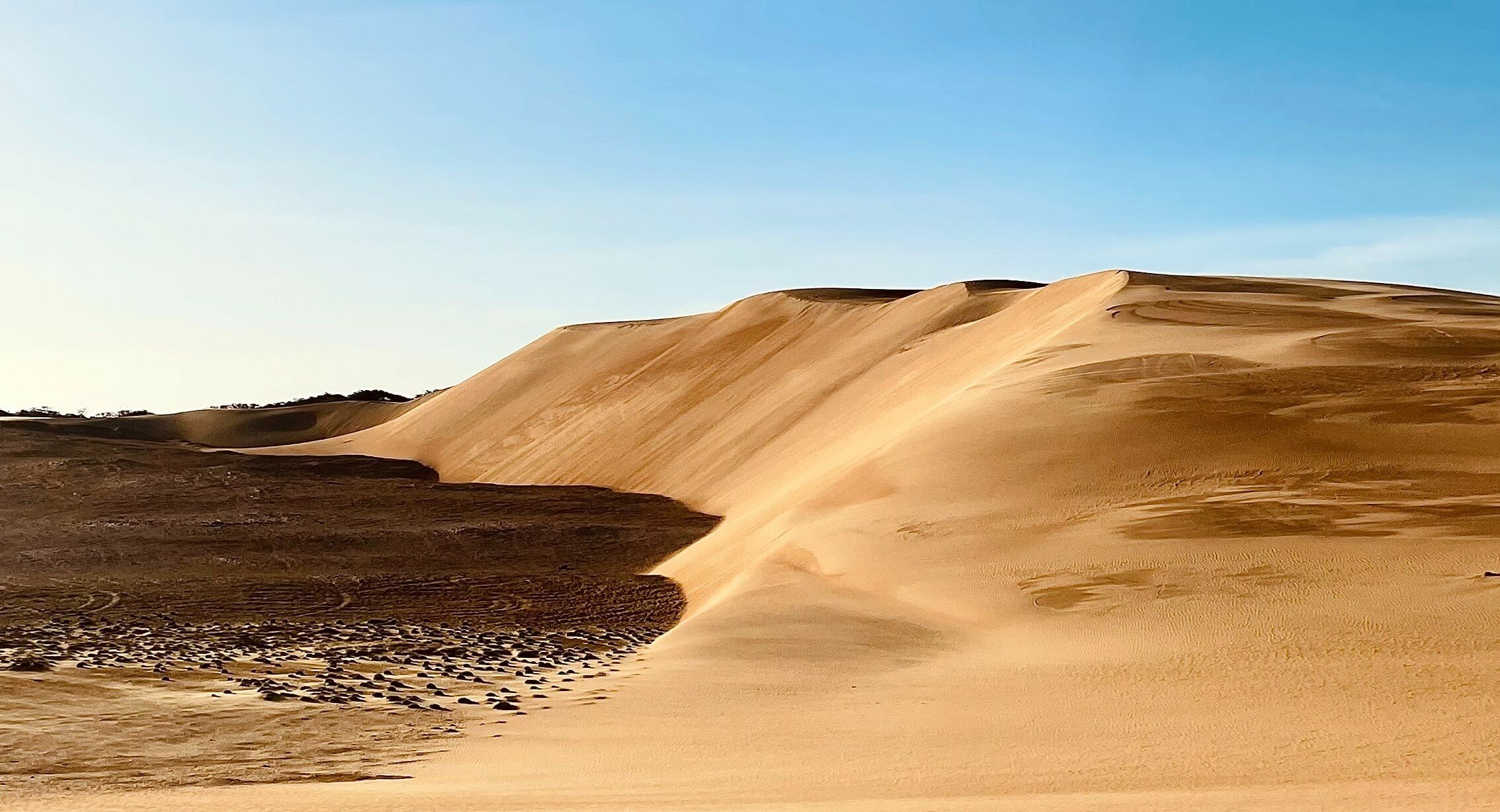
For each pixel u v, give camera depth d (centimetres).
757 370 8419
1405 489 2905
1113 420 3631
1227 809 969
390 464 8950
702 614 2867
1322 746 1374
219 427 12225
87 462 7556
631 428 8394
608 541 5225
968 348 6525
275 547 4931
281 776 1328
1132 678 1919
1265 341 4425
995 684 1955
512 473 8569
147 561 4575
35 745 1448
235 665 2169
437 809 1045
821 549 3347
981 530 3127
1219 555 2639
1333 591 2334
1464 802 986
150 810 1059
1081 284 6831
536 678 2173
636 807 1058
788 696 1908
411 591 4000
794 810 1012
